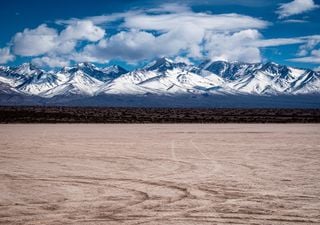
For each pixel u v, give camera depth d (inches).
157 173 711.1
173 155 959.6
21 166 797.2
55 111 4092.0
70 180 647.8
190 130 1863.9
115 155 961.5
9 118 2851.9
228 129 1941.4
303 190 567.2
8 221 426.0
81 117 3090.6
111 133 1665.8
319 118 3262.8
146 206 482.9
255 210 463.5
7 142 1282.0
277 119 3061.0
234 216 441.4
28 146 1164.5
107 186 599.2
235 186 594.6
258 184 608.7
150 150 1063.6
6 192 559.8
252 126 2229.3
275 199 515.2
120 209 470.3
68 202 502.9
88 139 1386.6
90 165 807.7
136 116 3368.6
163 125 2313.0
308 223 417.7
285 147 1133.1
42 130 1843.0
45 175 694.5
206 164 815.7
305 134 1617.9
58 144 1219.9
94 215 446.3
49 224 415.5
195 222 421.1
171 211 461.4
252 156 938.7
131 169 756.6
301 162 841.5
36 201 508.1
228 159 888.3
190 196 532.4
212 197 526.9
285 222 420.5
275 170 740.7
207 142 1282.0
